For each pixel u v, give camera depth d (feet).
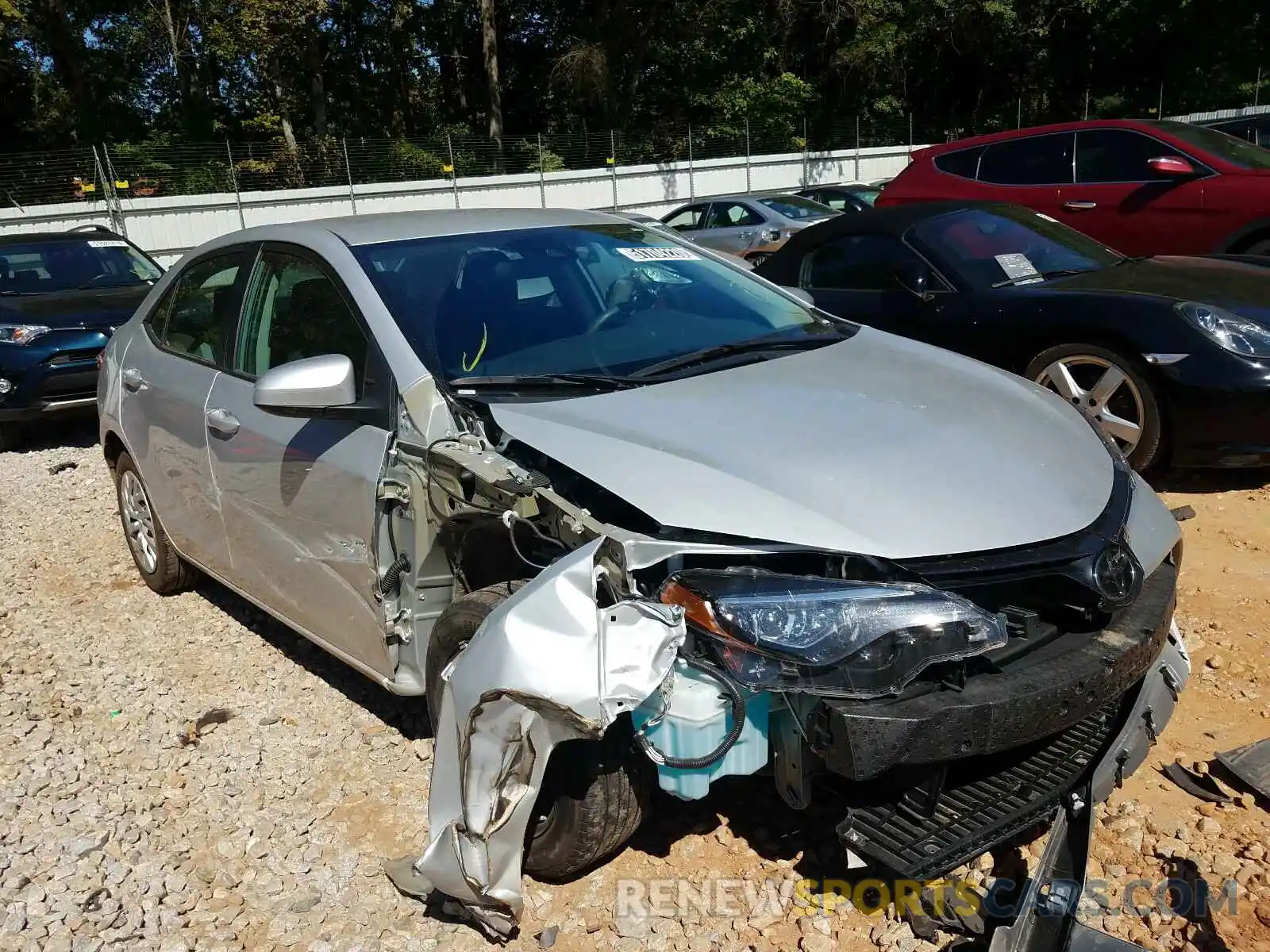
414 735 11.43
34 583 17.10
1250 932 7.87
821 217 49.62
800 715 7.37
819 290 20.26
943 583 7.55
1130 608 8.30
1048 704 7.38
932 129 129.29
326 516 10.44
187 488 13.34
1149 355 15.97
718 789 9.85
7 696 13.01
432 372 9.75
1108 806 9.44
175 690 12.92
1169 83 115.24
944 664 7.42
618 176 86.53
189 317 13.80
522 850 7.98
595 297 11.50
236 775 10.89
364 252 11.24
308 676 13.08
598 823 8.11
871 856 7.64
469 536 9.53
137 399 14.37
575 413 9.18
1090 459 9.18
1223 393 15.44
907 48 123.13
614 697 7.20
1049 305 17.10
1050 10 119.75
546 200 83.92
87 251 31.30
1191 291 16.70
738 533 7.63
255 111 110.11
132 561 17.87
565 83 114.01
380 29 112.06
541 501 8.54
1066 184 26.78
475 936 8.36
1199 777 9.77
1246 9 108.06
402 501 9.61
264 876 9.25
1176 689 9.27
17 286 29.22
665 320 11.50
